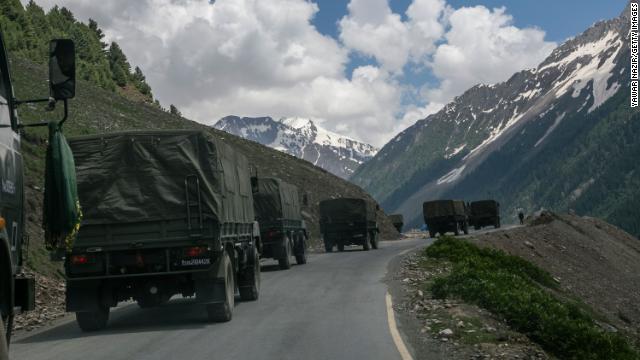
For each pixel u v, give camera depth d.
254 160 76.31
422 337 11.47
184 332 12.39
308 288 19.62
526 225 66.06
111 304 13.20
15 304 7.18
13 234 7.09
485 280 16.58
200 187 13.05
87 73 102.50
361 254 36.91
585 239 61.88
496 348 10.59
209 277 13.02
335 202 43.03
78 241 12.86
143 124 71.75
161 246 12.88
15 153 7.27
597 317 32.09
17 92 55.00
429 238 60.06
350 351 10.20
